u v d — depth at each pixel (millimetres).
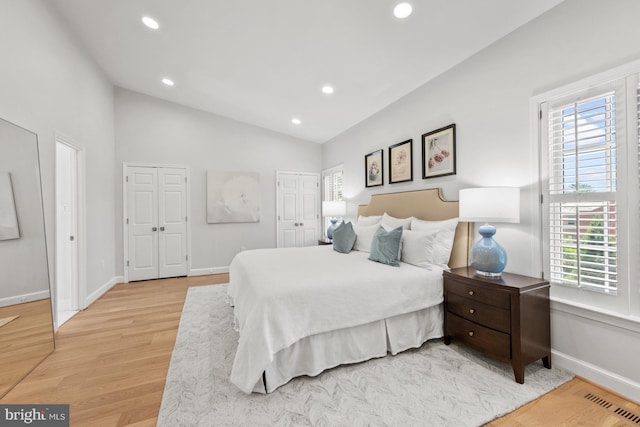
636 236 1616
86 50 3361
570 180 1909
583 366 1812
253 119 5078
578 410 1543
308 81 3432
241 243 5258
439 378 1835
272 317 1708
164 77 3936
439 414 1510
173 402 1613
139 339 2457
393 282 2133
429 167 3045
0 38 1992
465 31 2270
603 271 1751
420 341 2227
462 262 2592
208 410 1549
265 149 5449
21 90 2203
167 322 2838
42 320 2176
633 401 1602
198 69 3582
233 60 3215
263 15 2402
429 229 2641
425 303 2225
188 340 2420
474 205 2090
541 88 2041
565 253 1924
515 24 2160
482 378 1832
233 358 2125
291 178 5668
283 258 2846
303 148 5770
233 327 2691
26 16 2271
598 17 1733
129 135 4496
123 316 3002
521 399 1625
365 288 2025
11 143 2062
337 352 1948
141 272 4570
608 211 1722
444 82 2887
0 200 1942
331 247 3666
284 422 1460
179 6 2475
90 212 3486
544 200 2039
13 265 1996
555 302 1940
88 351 2242
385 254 2531
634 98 1603
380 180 3920
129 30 2961
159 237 4680
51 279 2590
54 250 2615
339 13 2244
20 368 1906
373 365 1994
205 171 4988
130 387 1773
